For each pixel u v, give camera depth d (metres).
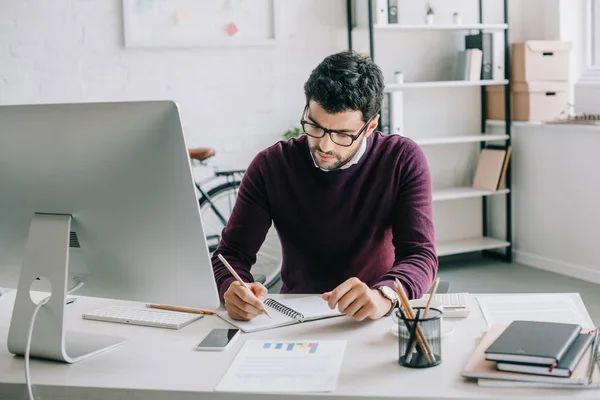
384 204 2.03
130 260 1.55
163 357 1.51
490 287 4.25
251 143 4.44
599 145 4.15
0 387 1.42
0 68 3.99
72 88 4.09
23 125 1.50
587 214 4.29
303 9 4.45
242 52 4.36
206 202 4.34
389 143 2.06
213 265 1.99
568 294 1.83
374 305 1.65
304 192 2.05
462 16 4.84
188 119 4.30
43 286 1.60
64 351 1.49
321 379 1.35
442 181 4.99
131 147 1.44
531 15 4.91
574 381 1.25
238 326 1.68
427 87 4.83
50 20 4.02
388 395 1.27
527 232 4.78
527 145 4.70
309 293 2.11
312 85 1.81
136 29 4.12
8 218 1.59
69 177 1.50
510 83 4.74
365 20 4.39
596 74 4.57
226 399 1.32
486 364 1.33
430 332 1.39
